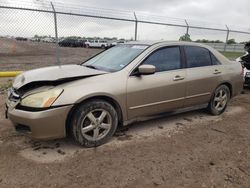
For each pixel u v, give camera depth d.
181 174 3.33
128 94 4.14
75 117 3.75
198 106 5.32
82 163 3.53
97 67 4.54
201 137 4.50
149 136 4.46
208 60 5.40
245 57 9.05
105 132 4.08
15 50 23.80
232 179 3.26
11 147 3.93
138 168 3.44
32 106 3.54
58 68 4.32
